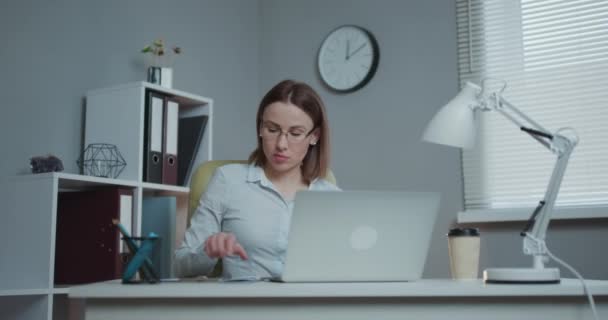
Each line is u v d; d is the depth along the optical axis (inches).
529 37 119.6
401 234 53.4
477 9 124.4
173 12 125.9
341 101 136.9
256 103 147.0
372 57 133.0
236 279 57.3
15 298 85.4
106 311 47.9
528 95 118.1
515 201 116.9
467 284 51.1
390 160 129.6
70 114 103.8
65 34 104.0
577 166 112.5
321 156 75.3
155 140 102.1
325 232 51.8
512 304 48.6
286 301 47.6
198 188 80.9
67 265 95.3
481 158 120.5
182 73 126.7
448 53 126.3
